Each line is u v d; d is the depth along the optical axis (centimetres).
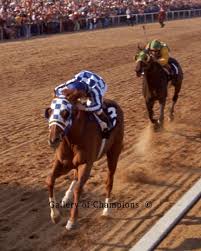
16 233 803
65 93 748
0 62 2612
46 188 983
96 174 1056
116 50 3153
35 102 1730
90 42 3634
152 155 1195
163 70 1343
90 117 773
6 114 1566
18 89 1953
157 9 6256
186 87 2003
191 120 1520
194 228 830
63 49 3191
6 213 874
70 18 4675
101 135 798
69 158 766
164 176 1065
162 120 1375
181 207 664
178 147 1263
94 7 5253
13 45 3431
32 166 1103
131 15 5303
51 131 714
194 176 1068
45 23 4384
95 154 784
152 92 1334
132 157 1179
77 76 818
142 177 1052
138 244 589
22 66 2486
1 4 4497
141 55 1284
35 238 788
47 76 2231
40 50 3133
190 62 2703
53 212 779
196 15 7250
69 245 767
